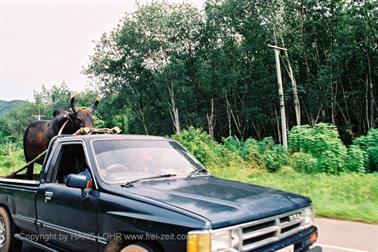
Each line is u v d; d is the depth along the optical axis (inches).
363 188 370.9
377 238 232.4
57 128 359.3
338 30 1406.3
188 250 114.7
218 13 1592.0
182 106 1793.8
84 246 152.9
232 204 130.7
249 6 1469.0
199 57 1769.2
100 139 174.9
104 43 1833.2
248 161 661.3
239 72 1649.9
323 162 544.7
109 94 1907.0
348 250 209.8
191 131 802.2
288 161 606.2
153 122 2005.4
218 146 737.0
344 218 283.4
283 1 1417.3
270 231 129.4
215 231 115.0
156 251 125.7
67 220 162.2
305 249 142.7
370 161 570.9
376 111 1434.5
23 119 4707.2
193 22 1748.3
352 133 1380.4
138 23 1759.4
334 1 1373.0
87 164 162.2
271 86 1604.3
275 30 1451.8
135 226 131.1
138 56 1784.0
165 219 123.4
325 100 1380.4
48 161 187.0
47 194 174.7
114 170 161.6
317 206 310.3
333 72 1353.3
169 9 1765.5
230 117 1824.6
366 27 1334.9
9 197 204.8
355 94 1461.6
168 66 1720.0
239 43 1652.3
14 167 823.1
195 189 149.4
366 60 1406.3
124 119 2160.4
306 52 1496.1
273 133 1791.3
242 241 120.8
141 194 140.3
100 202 146.3
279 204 140.2
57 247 171.6
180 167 181.9
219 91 1734.7
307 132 600.1
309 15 1446.9
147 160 175.6
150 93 1919.3
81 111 339.9
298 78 1553.9
